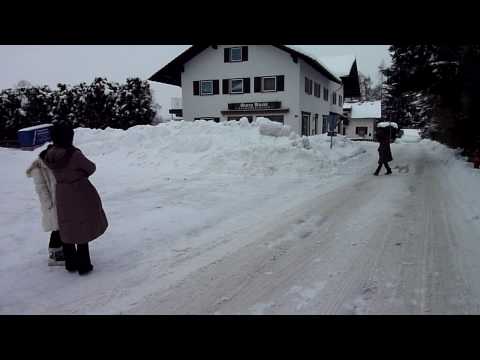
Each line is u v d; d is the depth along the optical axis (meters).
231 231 5.89
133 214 6.67
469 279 3.98
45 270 4.26
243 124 15.28
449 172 13.29
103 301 3.56
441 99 18.81
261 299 3.59
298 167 12.22
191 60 30.25
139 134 15.29
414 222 6.37
